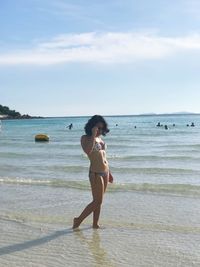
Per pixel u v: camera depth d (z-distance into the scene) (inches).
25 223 338.6
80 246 280.7
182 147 1240.2
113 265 245.4
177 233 306.3
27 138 1950.1
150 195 450.0
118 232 311.6
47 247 279.3
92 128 312.5
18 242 290.5
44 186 513.7
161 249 271.9
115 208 388.2
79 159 884.6
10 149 1216.2
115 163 804.0
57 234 308.5
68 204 406.0
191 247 274.4
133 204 405.1
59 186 511.5
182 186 498.3
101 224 333.4
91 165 319.0
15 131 2893.7
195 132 2282.2
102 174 317.4
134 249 272.8
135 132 2375.7
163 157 902.4
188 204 402.3
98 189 317.7
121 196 445.7
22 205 404.5
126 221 341.4
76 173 645.3
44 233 311.0
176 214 362.3
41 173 647.1
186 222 335.6
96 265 245.6
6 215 365.1
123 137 1857.8
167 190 476.7
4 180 563.5
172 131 2439.7
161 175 619.2
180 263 246.4
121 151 1116.5
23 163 797.9
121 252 267.7
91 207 320.2
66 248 277.0
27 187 507.5
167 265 243.8
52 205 402.6
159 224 331.0
